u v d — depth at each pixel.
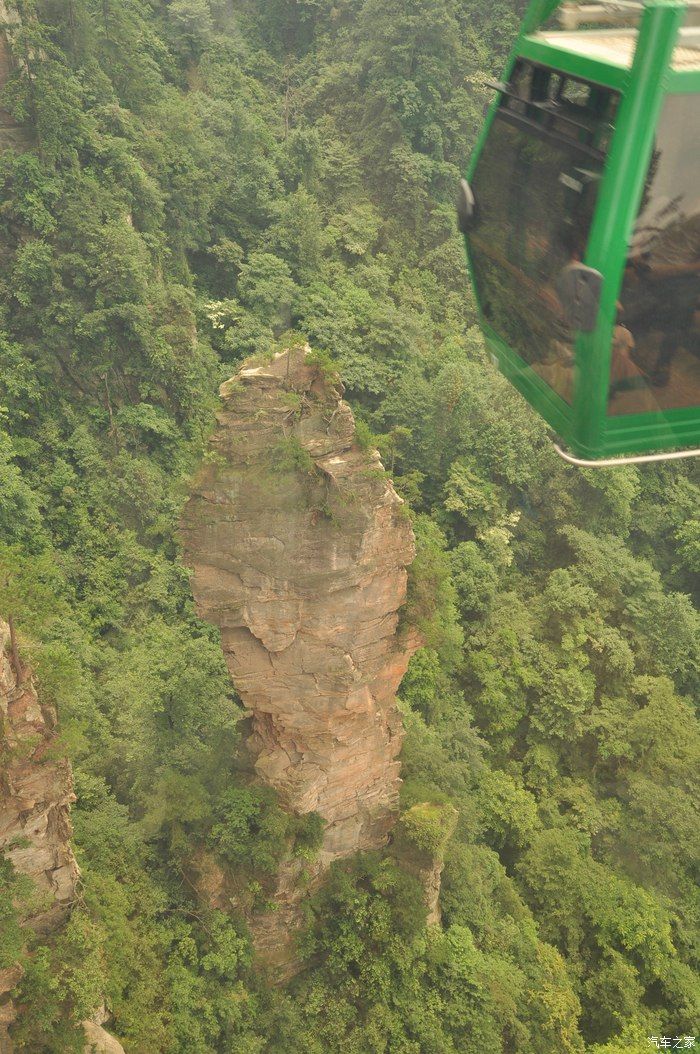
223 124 62.22
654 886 41.03
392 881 30.77
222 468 25.33
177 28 66.88
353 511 25.52
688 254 6.33
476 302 8.48
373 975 30.16
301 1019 29.72
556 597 49.16
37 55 47.59
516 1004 32.56
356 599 26.95
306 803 29.45
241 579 26.42
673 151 6.11
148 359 49.81
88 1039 22.95
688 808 41.97
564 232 6.70
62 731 22.77
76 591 43.69
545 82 7.11
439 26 66.31
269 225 61.66
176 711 36.41
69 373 48.50
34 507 43.31
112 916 26.89
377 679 29.03
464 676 46.03
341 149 69.38
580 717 45.84
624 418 6.87
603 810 43.22
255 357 25.53
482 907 34.62
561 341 6.93
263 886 29.61
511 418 55.66
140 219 52.56
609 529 56.78
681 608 50.19
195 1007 27.22
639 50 5.96
